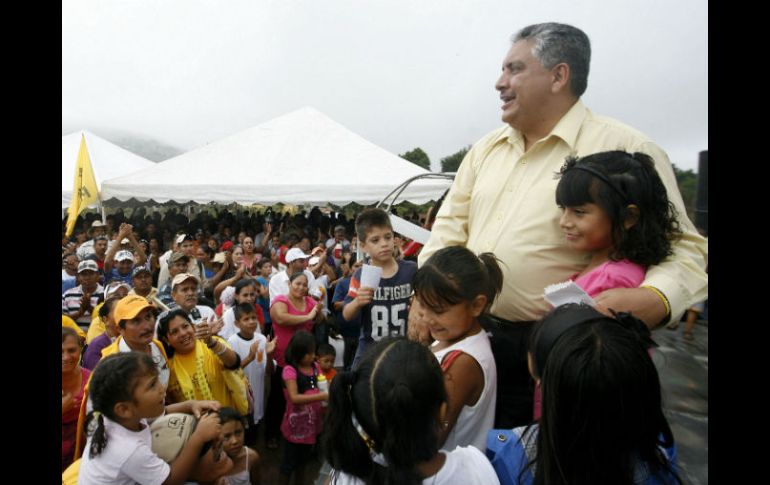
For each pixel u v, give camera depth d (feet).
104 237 17.80
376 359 3.31
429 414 3.19
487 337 4.21
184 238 16.99
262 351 10.66
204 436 5.70
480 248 4.65
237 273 15.56
